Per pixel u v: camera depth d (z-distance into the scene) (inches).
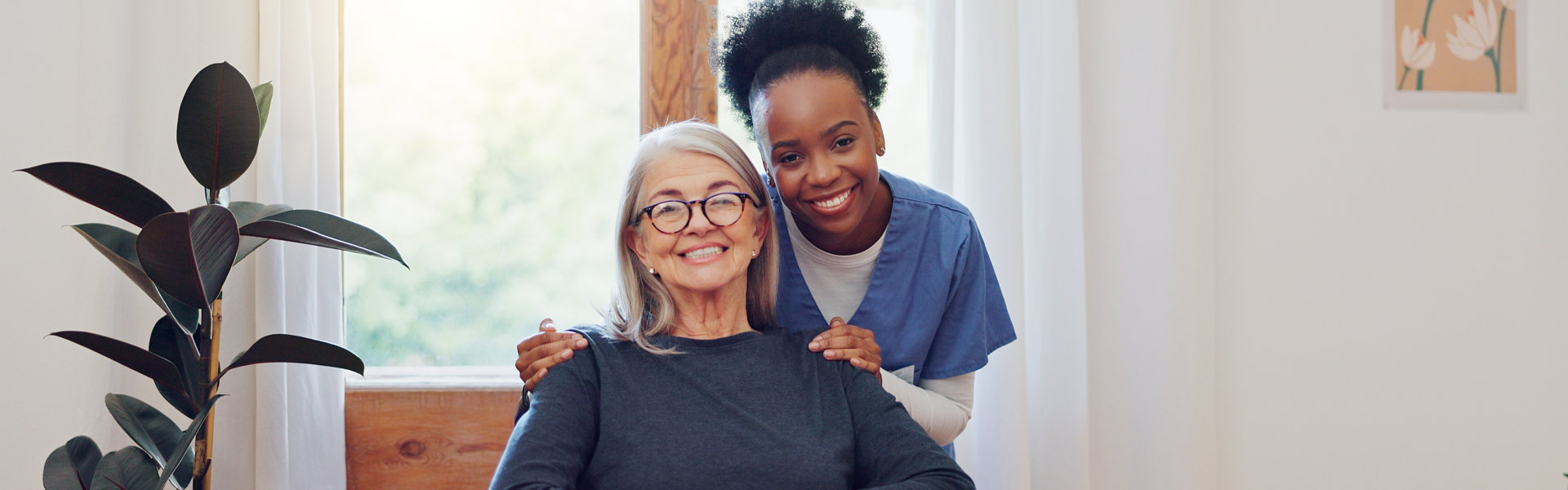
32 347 60.5
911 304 51.8
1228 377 72.4
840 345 45.4
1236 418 72.6
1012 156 64.2
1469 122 75.7
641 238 44.4
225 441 61.6
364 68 68.9
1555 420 76.7
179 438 51.0
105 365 60.8
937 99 64.9
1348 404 74.0
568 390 41.1
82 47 59.7
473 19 70.1
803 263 52.2
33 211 60.4
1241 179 72.4
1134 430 67.2
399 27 69.3
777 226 51.3
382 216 69.2
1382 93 74.3
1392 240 74.5
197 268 44.4
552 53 70.9
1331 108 73.5
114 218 61.6
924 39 72.2
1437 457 75.2
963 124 66.4
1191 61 67.0
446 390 67.2
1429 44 75.3
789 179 47.9
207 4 60.5
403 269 69.7
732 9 51.7
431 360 70.0
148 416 50.9
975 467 64.9
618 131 71.4
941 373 53.1
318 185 62.8
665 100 68.9
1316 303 73.4
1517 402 76.2
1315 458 73.5
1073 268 65.8
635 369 42.6
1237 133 72.4
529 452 38.2
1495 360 75.9
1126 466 67.4
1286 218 73.0
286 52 61.4
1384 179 74.4
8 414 60.4
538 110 70.8
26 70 60.2
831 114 46.5
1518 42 76.9
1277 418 73.0
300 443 61.8
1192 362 66.1
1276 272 72.9
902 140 72.0
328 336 63.2
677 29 69.0
